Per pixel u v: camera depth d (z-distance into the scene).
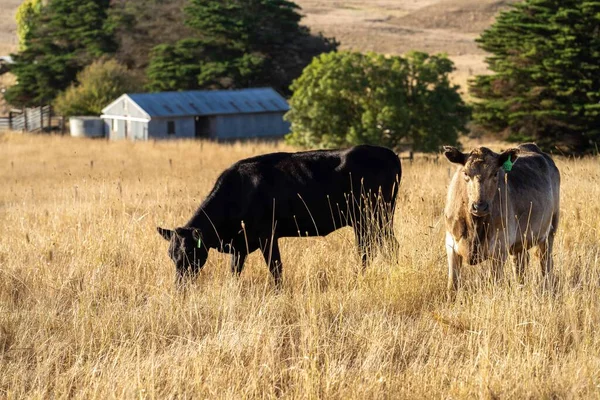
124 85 85.06
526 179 12.82
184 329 11.03
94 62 86.62
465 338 10.58
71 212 18.56
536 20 50.81
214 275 13.50
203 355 9.77
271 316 11.14
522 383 8.98
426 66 42.75
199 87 88.06
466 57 138.25
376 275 12.70
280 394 9.23
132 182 30.25
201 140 64.19
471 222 11.82
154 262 14.03
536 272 12.81
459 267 12.31
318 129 43.81
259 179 14.02
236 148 52.12
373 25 184.88
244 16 92.56
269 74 91.31
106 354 9.87
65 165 41.84
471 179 11.42
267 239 14.05
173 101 73.62
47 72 90.62
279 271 13.68
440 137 43.59
